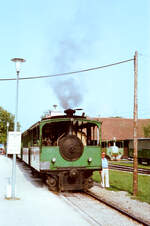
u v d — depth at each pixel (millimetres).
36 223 7852
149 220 9398
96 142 15008
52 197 12289
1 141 61656
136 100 14297
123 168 29328
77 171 13914
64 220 8250
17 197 12008
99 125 14820
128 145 47000
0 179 18453
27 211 9359
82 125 14906
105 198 13047
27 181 17891
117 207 10664
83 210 10391
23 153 28141
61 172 14062
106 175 16391
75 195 13633
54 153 14008
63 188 14039
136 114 14258
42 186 15797
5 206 10102
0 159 43906
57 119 14320
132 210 10797
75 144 14172
